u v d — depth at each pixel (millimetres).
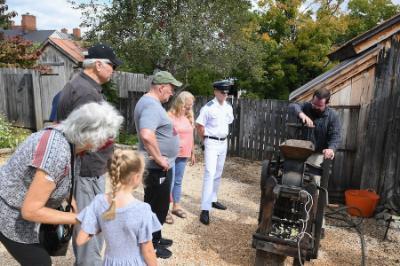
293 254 3113
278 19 17688
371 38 5723
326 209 5402
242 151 8969
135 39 9422
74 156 1984
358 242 4277
